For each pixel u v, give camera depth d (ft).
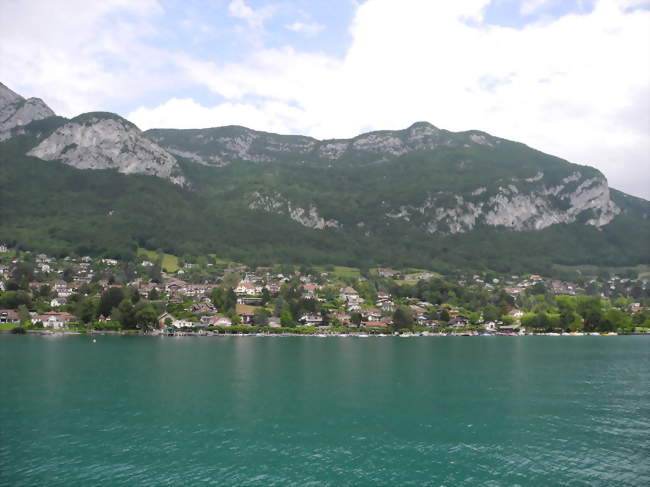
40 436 208.23
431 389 313.12
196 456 187.42
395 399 282.56
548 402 276.62
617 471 174.70
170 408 256.52
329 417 241.96
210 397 283.38
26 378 337.31
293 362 435.94
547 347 593.42
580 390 311.88
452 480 167.63
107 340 626.64
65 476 167.43
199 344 592.60
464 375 369.71
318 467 178.19
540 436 213.66
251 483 163.94
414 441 206.69
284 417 241.14
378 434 215.31
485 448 198.39
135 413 245.86
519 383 336.08
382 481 166.20
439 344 634.84
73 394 287.48
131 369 381.60
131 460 182.60
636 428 225.56
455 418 241.55
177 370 380.17
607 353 523.29
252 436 211.20
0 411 247.29
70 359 433.89
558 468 177.58
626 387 322.75
